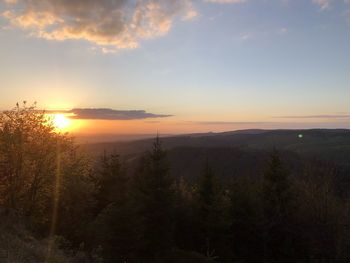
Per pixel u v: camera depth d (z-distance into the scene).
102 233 26.00
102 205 37.44
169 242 33.06
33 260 14.74
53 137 28.72
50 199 28.48
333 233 41.41
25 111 27.91
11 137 26.27
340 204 45.53
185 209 39.22
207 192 38.75
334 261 40.12
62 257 17.05
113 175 38.81
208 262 30.28
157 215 32.78
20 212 24.23
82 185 30.20
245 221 40.22
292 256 40.59
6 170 26.34
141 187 34.56
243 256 39.91
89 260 19.66
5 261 13.00
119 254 26.03
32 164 27.14
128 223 26.58
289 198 41.69
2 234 16.23
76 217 27.64
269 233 40.81
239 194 41.34
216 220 37.59
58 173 28.80
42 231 24.23
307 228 42.06
